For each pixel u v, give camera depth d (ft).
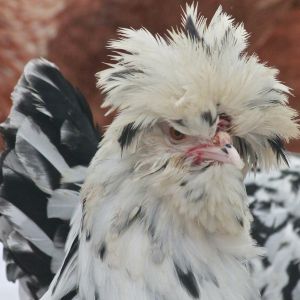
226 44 5.42
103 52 9.45
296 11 10.30
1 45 9.82
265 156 5.45
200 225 5.42
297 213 6.40
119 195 5.41
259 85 5.40
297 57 10.05
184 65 5.37
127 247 5.41
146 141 5.40
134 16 9.47
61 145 5.99
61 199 5.98
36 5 9.98
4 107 9.66
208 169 5.38
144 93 5.36
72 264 5.53
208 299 5.42
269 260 6.35
